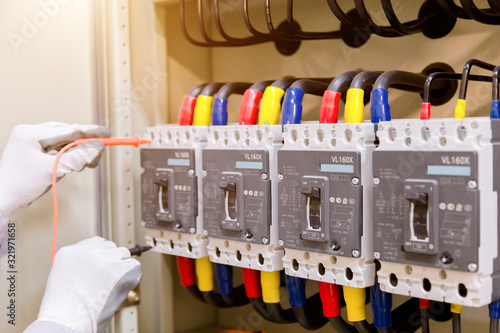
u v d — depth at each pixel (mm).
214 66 1700
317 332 1505
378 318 1038
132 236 1452
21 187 1209
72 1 1364
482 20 1021
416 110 1263
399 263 929
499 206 868
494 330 936
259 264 1150
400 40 1278
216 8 1331
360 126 967
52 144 1252
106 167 1417
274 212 1126
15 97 1295
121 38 1416
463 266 841
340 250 997
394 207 919
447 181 855
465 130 843
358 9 1083
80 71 1384
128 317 1438
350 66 1376
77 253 1160
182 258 1420
